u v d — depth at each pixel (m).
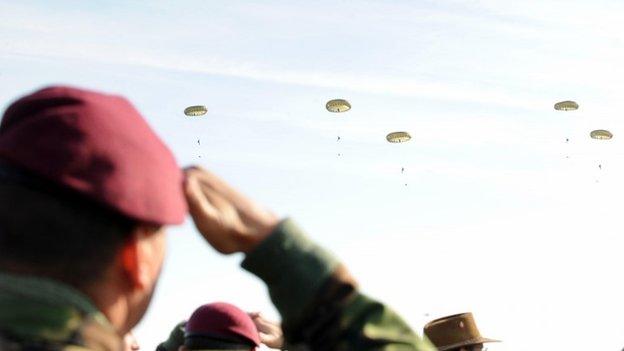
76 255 1.83
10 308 1.76
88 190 1.81
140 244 1.90
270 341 3.96
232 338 5.40
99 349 1.81
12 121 1.90
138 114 1.99
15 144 1.82
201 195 2.21
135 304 1.95
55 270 1.82
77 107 1.87
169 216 1.91
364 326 2.14
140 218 1.86
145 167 1.90
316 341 2.18
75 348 1.77
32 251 1.80
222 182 2.26
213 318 5.53
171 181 1.96
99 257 1.85
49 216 1.82
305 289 2.17
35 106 1.89
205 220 2.19
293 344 2.21
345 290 2.18
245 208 2.24
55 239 1.82
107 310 1.89
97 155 1.84
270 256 2.18
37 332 1.75
